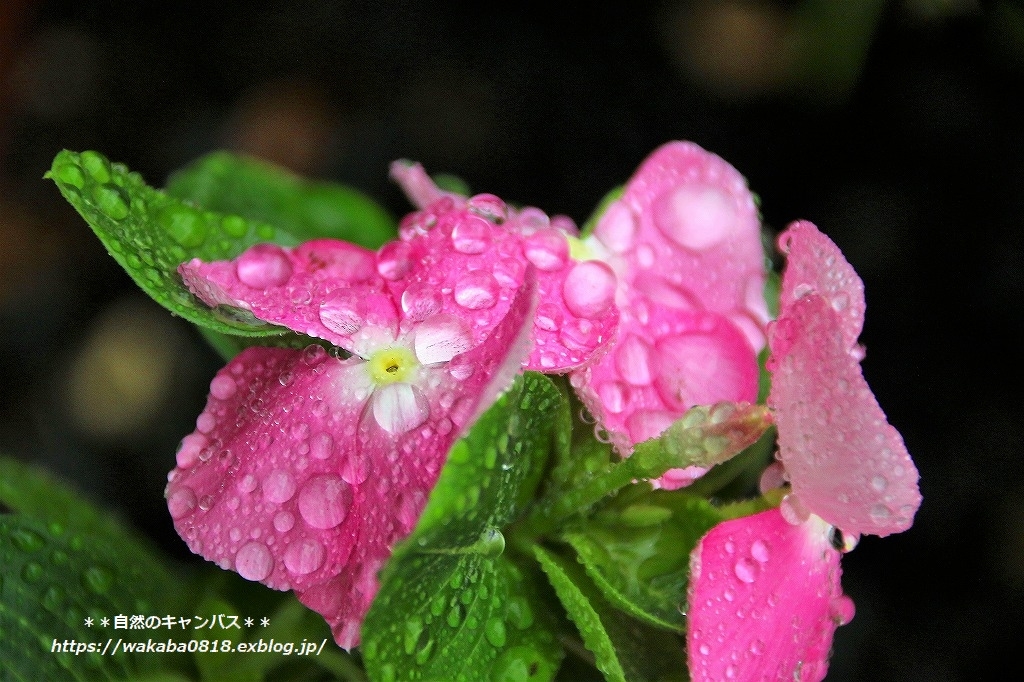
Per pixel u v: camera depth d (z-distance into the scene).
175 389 0.40
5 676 0.24
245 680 0.25
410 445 0.23
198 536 0.23
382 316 0.23
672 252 0.25
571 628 0.24
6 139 0.42
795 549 0.23
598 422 0.24
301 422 0.23
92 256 0.42
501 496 0.23
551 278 0.24
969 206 0.41
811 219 0.42
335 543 0.23
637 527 0.25
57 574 0.25
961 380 0.40
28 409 0.39
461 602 0.23
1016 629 0.37
